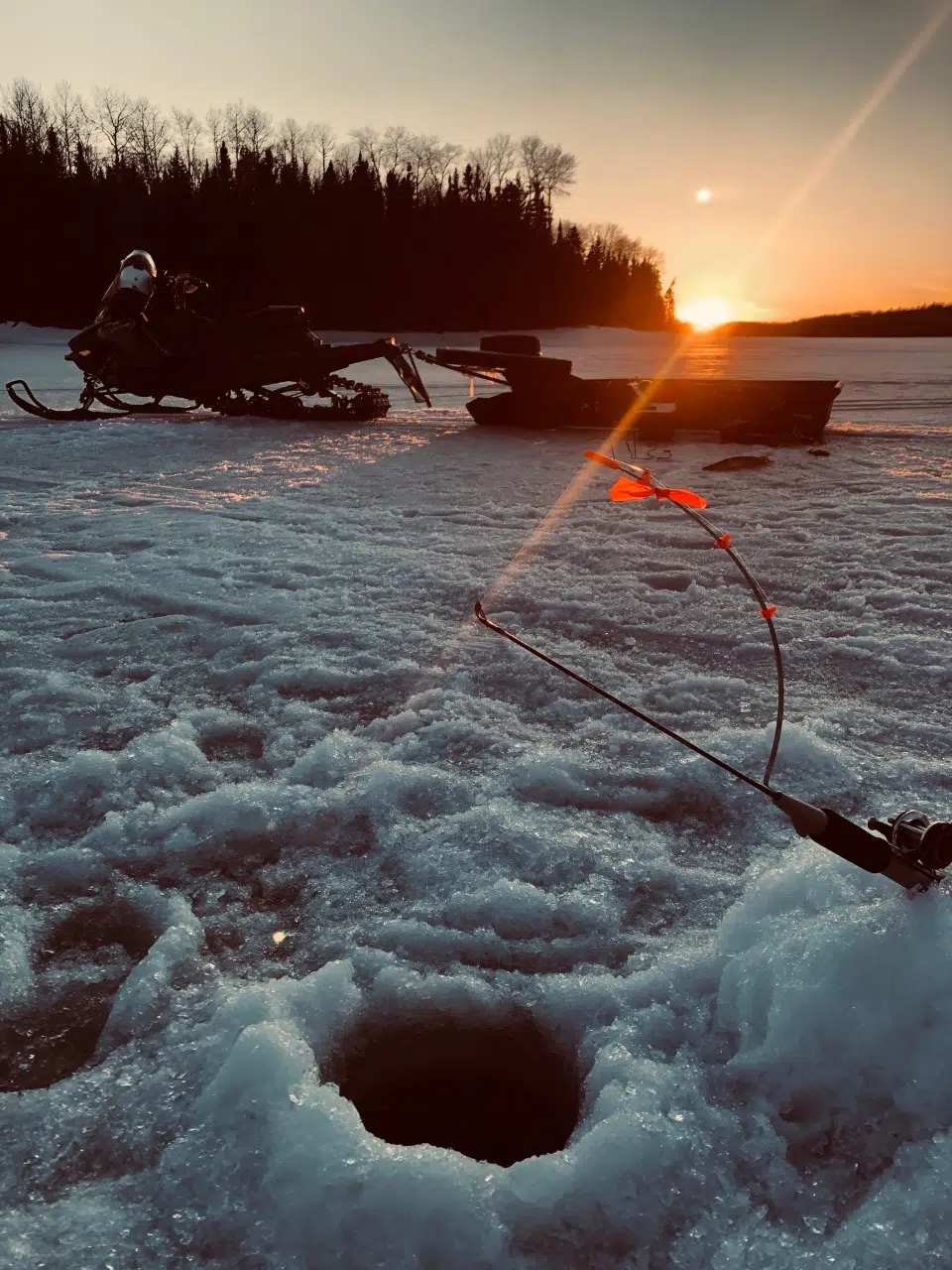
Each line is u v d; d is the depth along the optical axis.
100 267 69.38
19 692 3.69
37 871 2.47
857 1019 1.67
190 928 2.22
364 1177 1.46
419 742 3.21
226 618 4.63
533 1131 1.88
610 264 114.19
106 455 10.41
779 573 5.37
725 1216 1.47
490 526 6.84
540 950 2.13
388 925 2.20
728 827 2.69
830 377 23.80
